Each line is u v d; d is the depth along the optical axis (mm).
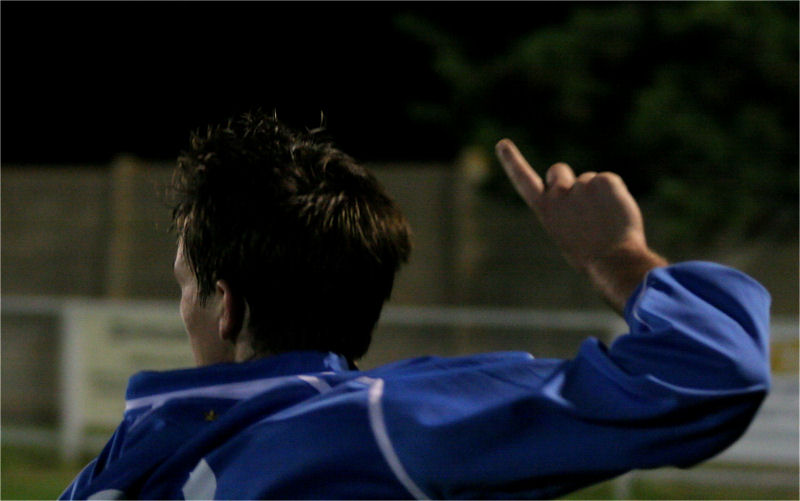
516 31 28781
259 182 3010
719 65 22922
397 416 2684
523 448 2561
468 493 2650
